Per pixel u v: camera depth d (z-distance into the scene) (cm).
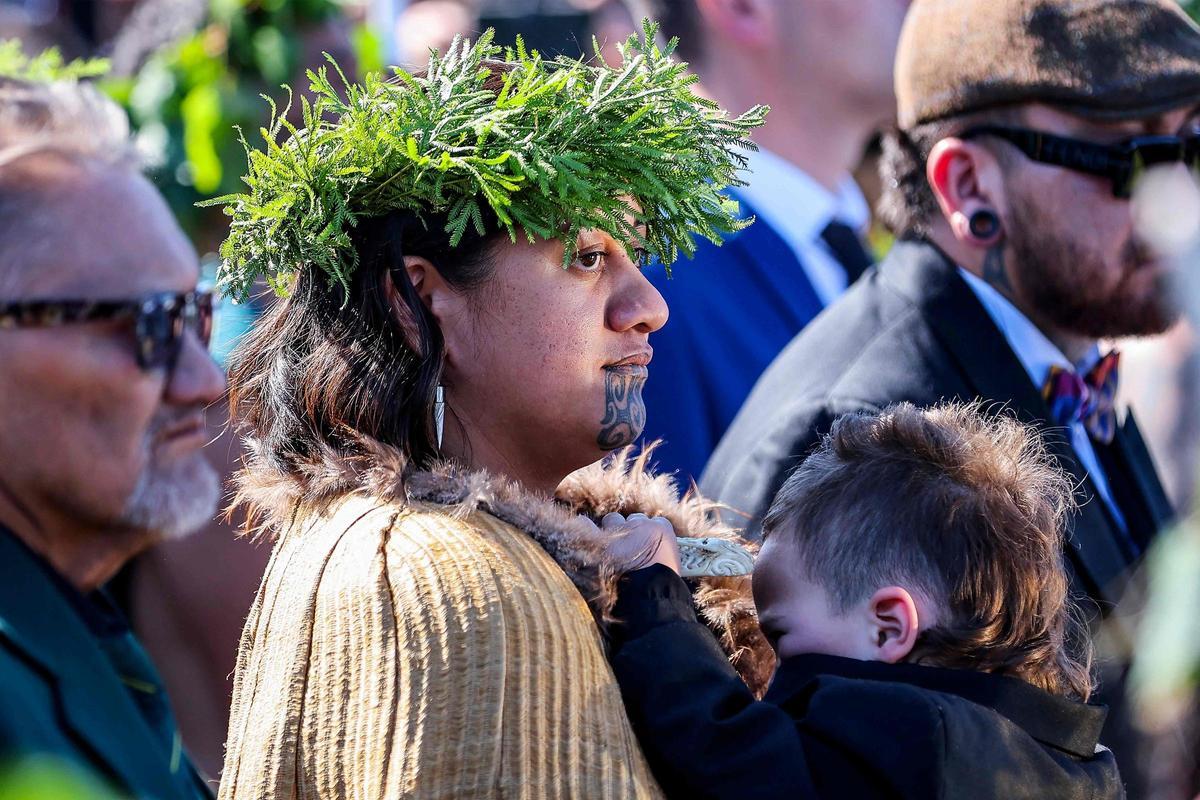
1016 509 261
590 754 211
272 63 447
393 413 238
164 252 192
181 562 329
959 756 229
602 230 242
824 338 353
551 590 219
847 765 227
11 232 182
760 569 271
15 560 186
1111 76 330
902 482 260
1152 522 347
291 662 224
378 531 223
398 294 240
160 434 196
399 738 208
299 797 220
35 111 190
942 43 346
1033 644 258
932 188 349
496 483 233
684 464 401
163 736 207
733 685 231
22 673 180
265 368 255
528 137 235
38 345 183
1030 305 343
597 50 255
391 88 244
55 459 187
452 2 575
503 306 241
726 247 438
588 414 248
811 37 471
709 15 484
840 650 258
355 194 240
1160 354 374
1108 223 334
